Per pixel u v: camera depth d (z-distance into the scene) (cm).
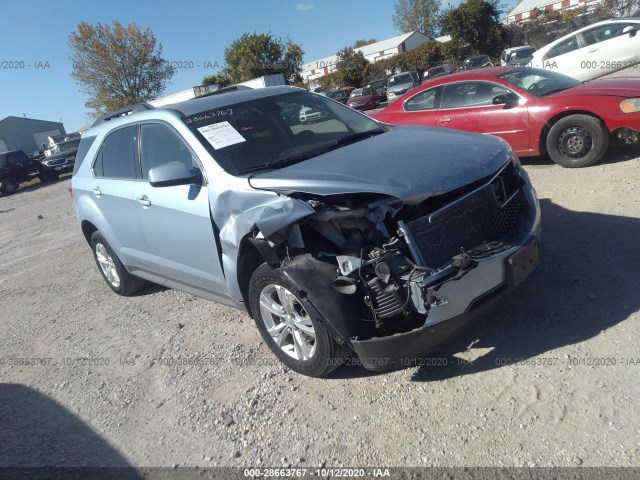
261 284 359
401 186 309
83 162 571
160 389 388
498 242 330
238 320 468
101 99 3681
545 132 698
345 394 338
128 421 359
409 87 3127
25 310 627
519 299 394
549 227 515
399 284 303
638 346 320
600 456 253
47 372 454
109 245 545
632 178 600
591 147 668
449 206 321
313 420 320
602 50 1274
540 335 350
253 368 388
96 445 341
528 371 320
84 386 416
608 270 408
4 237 1153
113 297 601
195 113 438
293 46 4353
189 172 389
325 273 316
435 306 296
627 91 645
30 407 403
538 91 714
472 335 367
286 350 366
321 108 472
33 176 2459
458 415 298
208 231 390
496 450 269
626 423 268
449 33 4097
